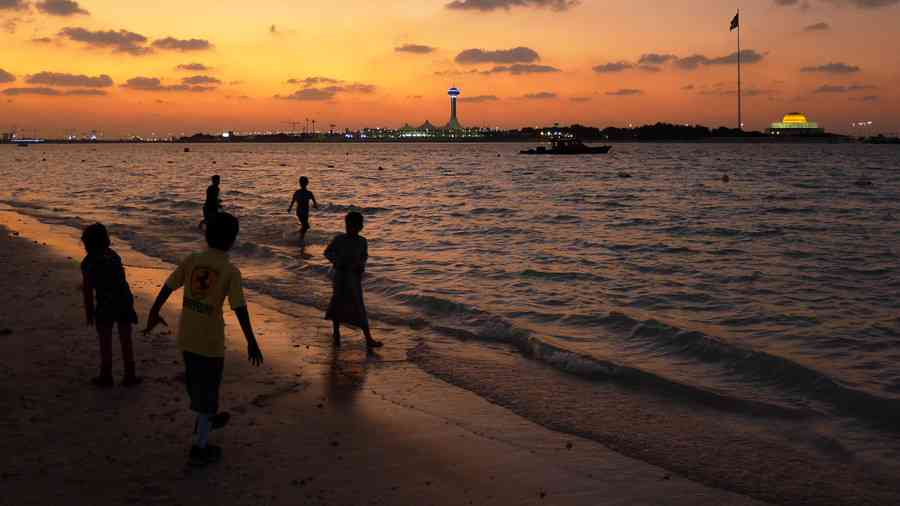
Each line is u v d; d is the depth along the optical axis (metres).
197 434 5.52
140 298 12.08
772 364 7.96
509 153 188.50
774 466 5.62
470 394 7.44
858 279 13.80
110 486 5.02
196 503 4.82
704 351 8.66
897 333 9.59
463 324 10.45
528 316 10.92
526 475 5.48
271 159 135.12
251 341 5.41
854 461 5.68
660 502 5.03
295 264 15.54
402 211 29.67
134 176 63.44
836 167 82.25
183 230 22.23
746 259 16.52
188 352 5.39
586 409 6.99
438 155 166.75
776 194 39.41
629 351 8.98
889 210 29.17
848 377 7.66
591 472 5.54
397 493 5.11
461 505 4.94
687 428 6.47
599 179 58.19
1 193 40.16
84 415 6.41
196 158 140.50
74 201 34.34
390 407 7.01
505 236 21.17
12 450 5.59
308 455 5.76
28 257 16.22
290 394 7.34
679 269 15.13
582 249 18.34
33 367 7.77
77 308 10.77
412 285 13.19
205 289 5.38
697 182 53.03
